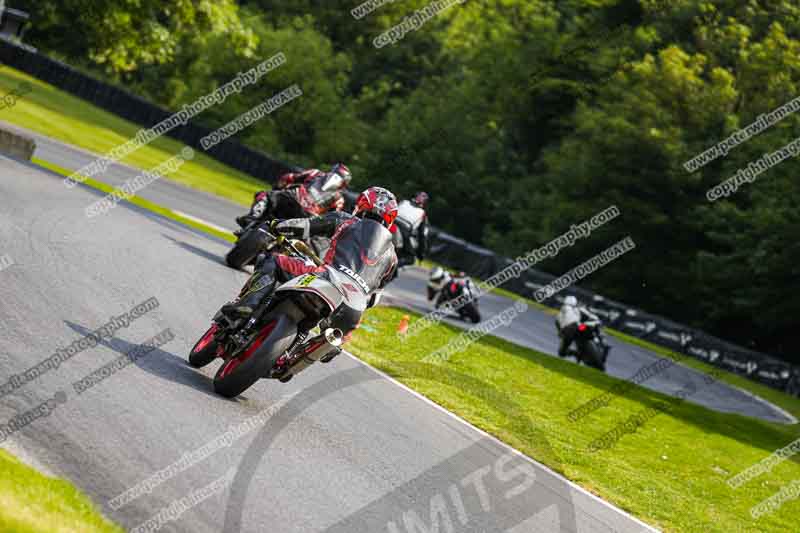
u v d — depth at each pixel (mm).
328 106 184625
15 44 149875
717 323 120875
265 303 19359
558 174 140250
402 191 167250
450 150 168750
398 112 183875
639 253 129625
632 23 167000
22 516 10648
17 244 28109
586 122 135625
